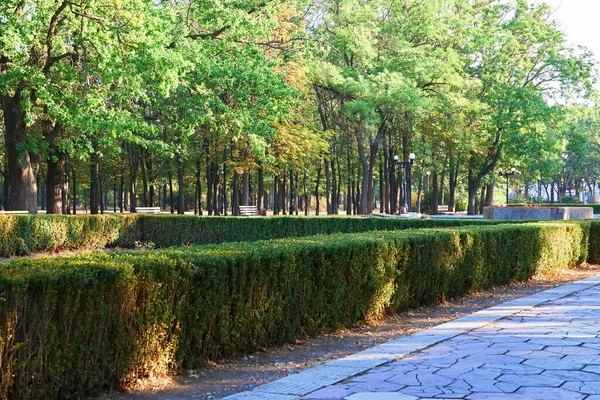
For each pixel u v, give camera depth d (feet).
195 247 25.77
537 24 147.43
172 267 20.48
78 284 17.43
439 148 148.46
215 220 86.38
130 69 63.57
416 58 124.26
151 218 87.81
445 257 36.88
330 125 140.77
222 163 121.90
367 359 21.61
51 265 18.43
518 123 143.84
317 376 19.43
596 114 243.19
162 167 137.59
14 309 16.12
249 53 77.05
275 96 77.41
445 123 137.80
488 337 24.68
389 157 147.64
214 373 21.40
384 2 131.23
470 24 146.30
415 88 121.29
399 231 38.37
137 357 19.48
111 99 74.84
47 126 82.17
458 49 144.77
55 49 72.08
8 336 15.99
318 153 124.26
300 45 84.94
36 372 16.60
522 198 228.22
